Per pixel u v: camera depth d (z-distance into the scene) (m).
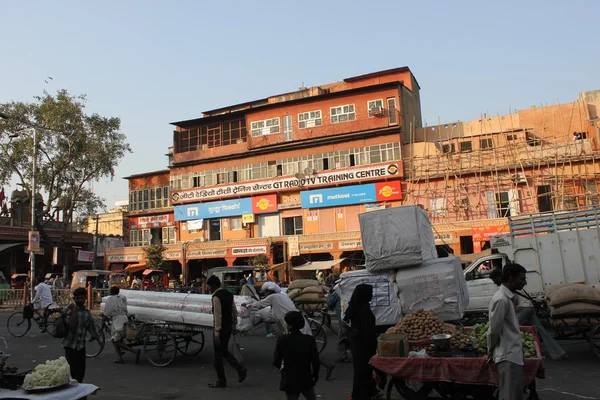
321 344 13.14
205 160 42.12
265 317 10.16
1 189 44.72
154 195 45.94
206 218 41.44
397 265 9.96
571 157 31.12
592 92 35.72
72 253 43.38
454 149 35.19
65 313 8.09
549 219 13.17
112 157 40.56
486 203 32.72
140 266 40.22
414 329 7.54
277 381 9.14
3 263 42.03
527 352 6.07
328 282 22.28
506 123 35.66
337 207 36.81
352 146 37.00
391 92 36.97
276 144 39.50
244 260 40.03
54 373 5.78
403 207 10.10
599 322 9.96
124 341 11.41
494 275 9.27
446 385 6.54
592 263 12.55
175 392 8.47
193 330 11.16
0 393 5.64
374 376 7.16
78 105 39.66
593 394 7.48
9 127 36.94
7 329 18.11
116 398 8.13
